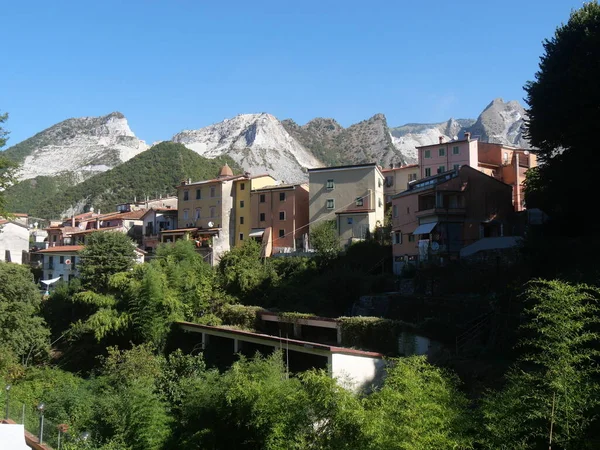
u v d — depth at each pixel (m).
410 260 43.81
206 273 48.19
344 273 43.91
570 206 35.44
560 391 11.37
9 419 22.27
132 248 51.03
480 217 44.78
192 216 69.31
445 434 12.55
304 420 15.30
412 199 47.00
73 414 25.80
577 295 11.90
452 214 43.84
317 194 59.72
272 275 46.72
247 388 19.12
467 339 26.86
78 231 77.62
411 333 26.08
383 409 13.37
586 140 32.97
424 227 44.47
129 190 131.12
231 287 46.50
